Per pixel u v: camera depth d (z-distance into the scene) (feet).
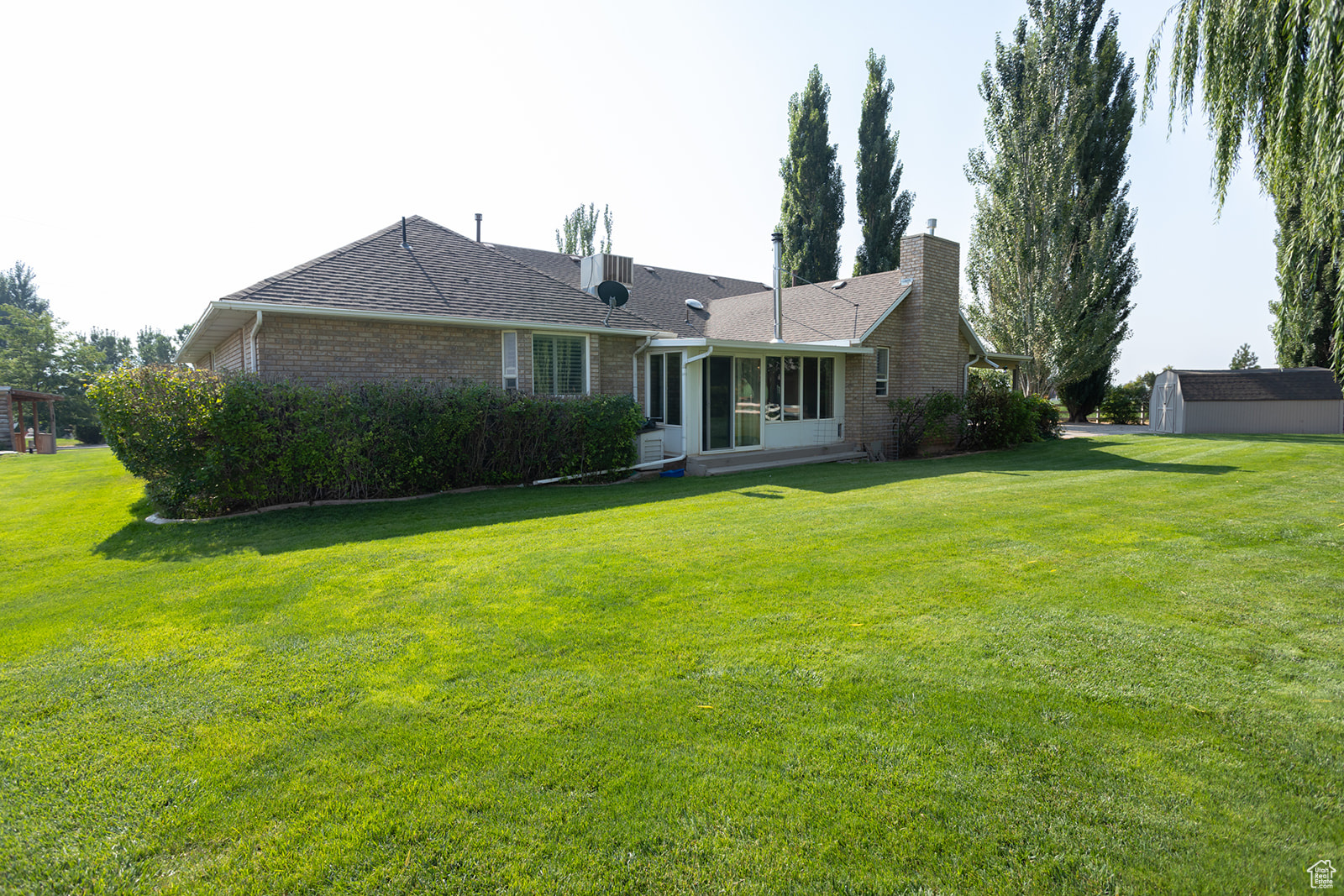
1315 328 79.36
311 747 10.54
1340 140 17.95
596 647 14.19
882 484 38.11
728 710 11.46
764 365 52.95
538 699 11.94
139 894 7.62
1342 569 19.27
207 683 12.83
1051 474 41.78
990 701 11.62
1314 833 8.29
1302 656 13.38
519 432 39.24
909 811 8.79
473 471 37.99
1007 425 60.95
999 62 92.43
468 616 16.25
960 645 14.02
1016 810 8.78
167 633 15.44
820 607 16.39
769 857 8.03
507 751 10.34
